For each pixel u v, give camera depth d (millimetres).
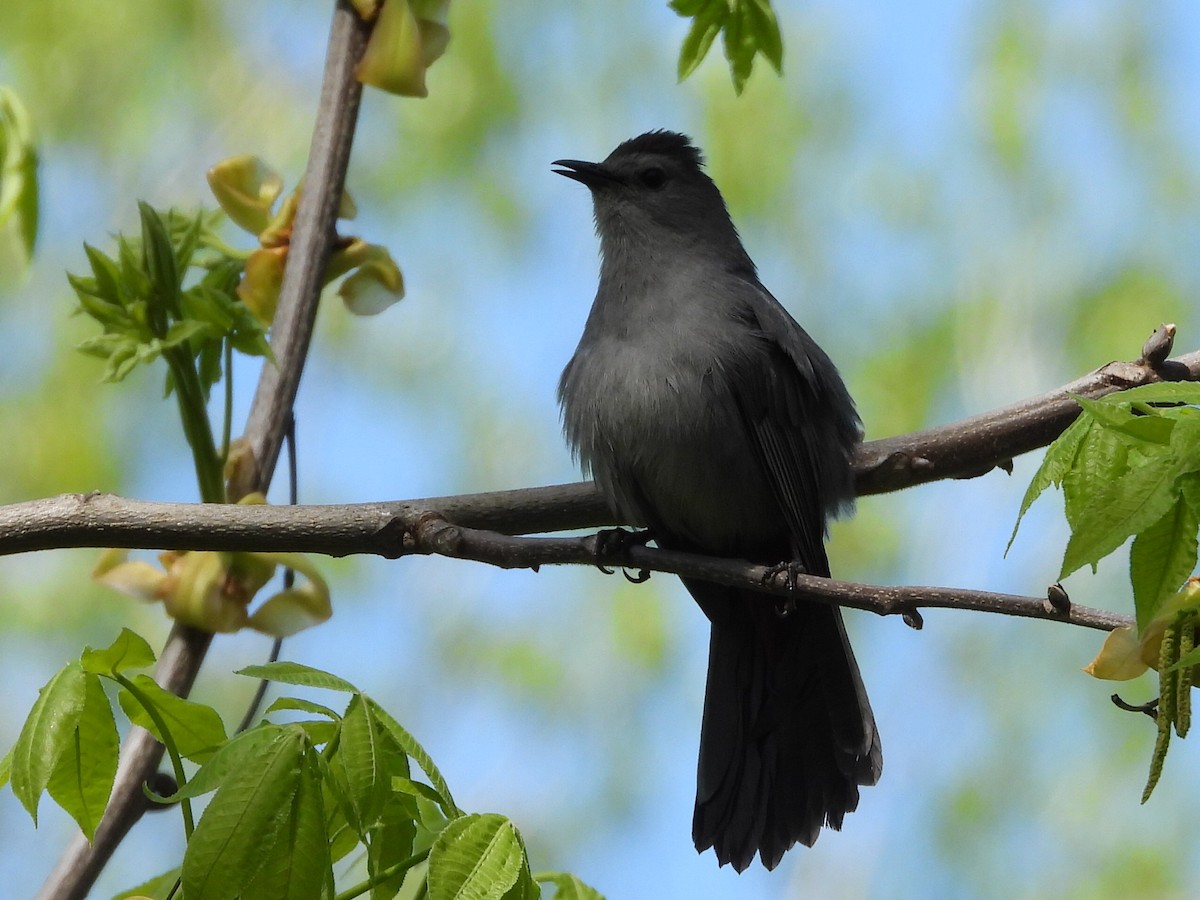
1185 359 8047
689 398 8914
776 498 9055
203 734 5398
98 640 15680
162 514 6922
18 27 16406
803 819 8422
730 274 9711
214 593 7141
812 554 8938
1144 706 5055
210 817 4766
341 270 8086
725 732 8727
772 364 9156
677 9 8016
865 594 5633
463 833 4859
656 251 9695
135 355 7090
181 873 4781
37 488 15758
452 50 17578
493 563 7012
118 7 16547
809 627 8727
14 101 8227
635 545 8531
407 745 5086
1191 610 4906
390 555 7082
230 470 7449
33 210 8242
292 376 7680
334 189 7992
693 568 7430
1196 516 4562
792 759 8547
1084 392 8078
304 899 4766
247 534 6961
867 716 8406
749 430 9062
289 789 4824
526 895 4840
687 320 9164
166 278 7211
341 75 8102
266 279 7996
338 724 5102
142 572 7195
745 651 8852
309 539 6996
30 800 4922
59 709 5066
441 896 4727
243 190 8086
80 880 6395
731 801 8539
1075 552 4586
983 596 5422
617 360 9125
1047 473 5039
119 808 6520
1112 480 4941
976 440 8250
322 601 7242
